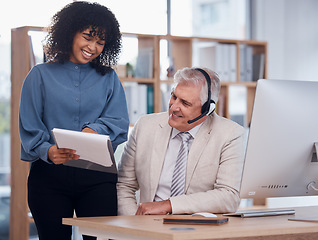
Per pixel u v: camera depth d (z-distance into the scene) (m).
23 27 4.24
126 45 4.98
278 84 1.88
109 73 2.42
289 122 1.90
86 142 1.89
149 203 2.00
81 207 2.26
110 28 2.32
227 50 5.46
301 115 1.91
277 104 1.87
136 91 4.95
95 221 1.69
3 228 5.13
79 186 2.23
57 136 1.96
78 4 2.29
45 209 2.20
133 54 5.03
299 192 2.01
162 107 5.13
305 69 6.56
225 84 5.39
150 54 5.02
